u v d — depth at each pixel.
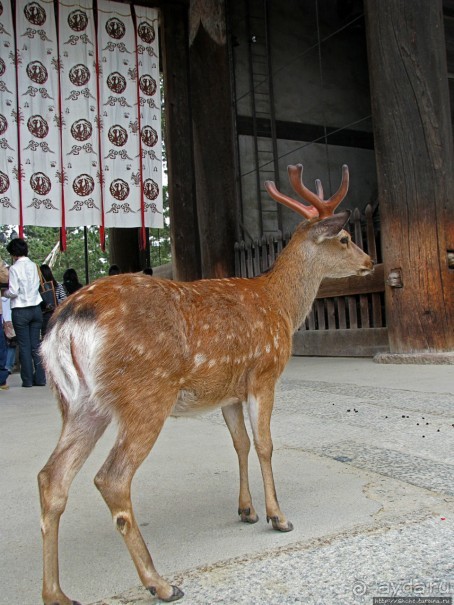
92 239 32.06
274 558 2.68
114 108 12.58
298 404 6.28
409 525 2.96
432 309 8.76
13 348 11.12
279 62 15.12
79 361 2.55
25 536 3.15
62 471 2.51
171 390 2.68
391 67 9.04
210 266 12.98
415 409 5.62
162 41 13.75
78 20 12.30
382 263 9.68
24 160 11.71
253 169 14.73
